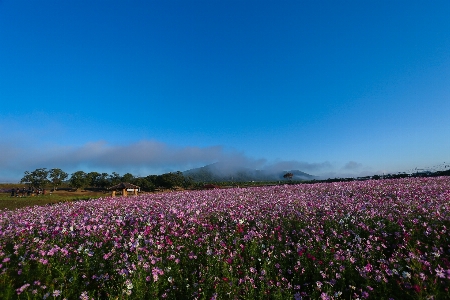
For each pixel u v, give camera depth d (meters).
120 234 9.84
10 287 5.90
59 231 10.11
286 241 8.27
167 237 9.05
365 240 7.93
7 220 15.91
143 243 8.34
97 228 10.72
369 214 10.43
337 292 5.27
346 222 9.75
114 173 99.25
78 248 7.74
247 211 13.36
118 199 28.62
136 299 5.37
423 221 9.13
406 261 6.27
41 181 93.75
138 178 85.06
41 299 5.50
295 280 6.17
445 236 7.57
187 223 11.16
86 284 6.09
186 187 86.62
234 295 5.31
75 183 91.62
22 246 8.52
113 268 6.60
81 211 16.94
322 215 11.44
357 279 5.93
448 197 12.91
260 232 9.30
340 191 20.88
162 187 87.94
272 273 6.51
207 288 5.68
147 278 5.81
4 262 7.11
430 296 4.73
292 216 11.59
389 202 12.90
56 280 6.19
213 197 22.78
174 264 6.97
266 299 5.40
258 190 29.31
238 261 7.15
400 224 8.79
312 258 6.64
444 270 5.43
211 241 8.80
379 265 6.30
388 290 5.36
